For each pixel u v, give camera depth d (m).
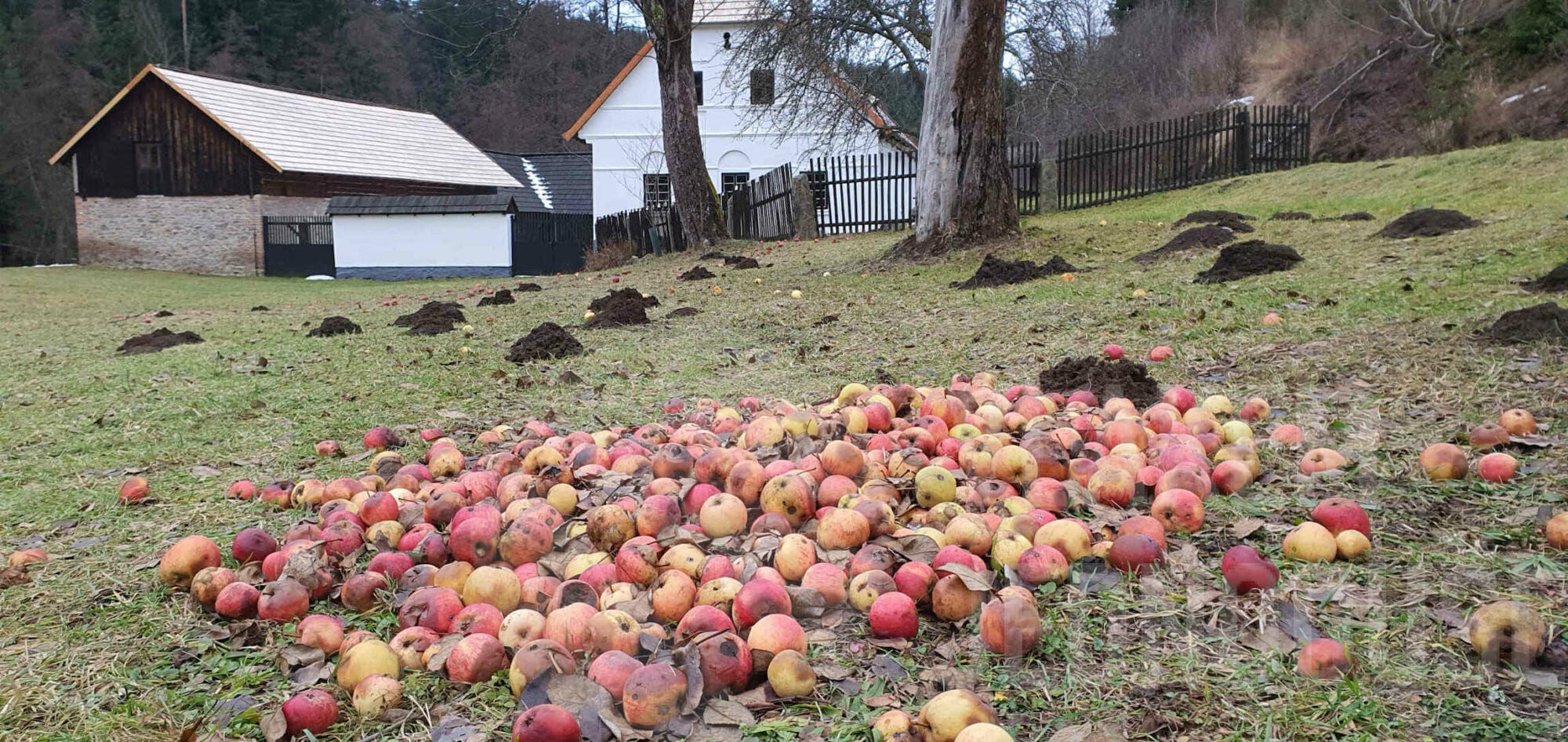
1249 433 4.11
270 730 2.17
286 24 60.66
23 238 48.56
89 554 3.55
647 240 23.42
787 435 3.97
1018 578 2.75
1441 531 3.04
